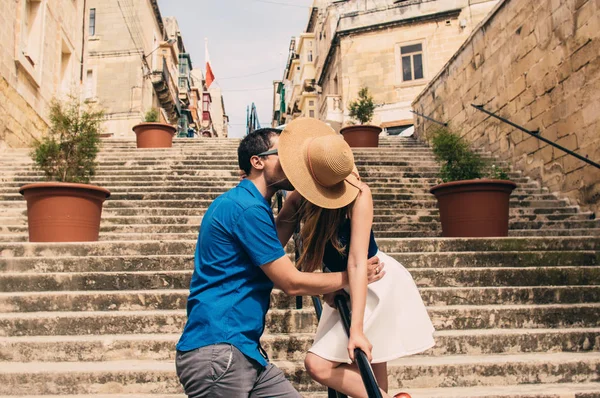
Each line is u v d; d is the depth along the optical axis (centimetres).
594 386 338
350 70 1936
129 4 2231
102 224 652
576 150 740
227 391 173
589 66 710
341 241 213
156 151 1034
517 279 471
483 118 1048
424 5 1877
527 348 381
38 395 329
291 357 368
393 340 207
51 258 483
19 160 924
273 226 189
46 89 1209
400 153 1060
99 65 2183
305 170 194
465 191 589
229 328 177
